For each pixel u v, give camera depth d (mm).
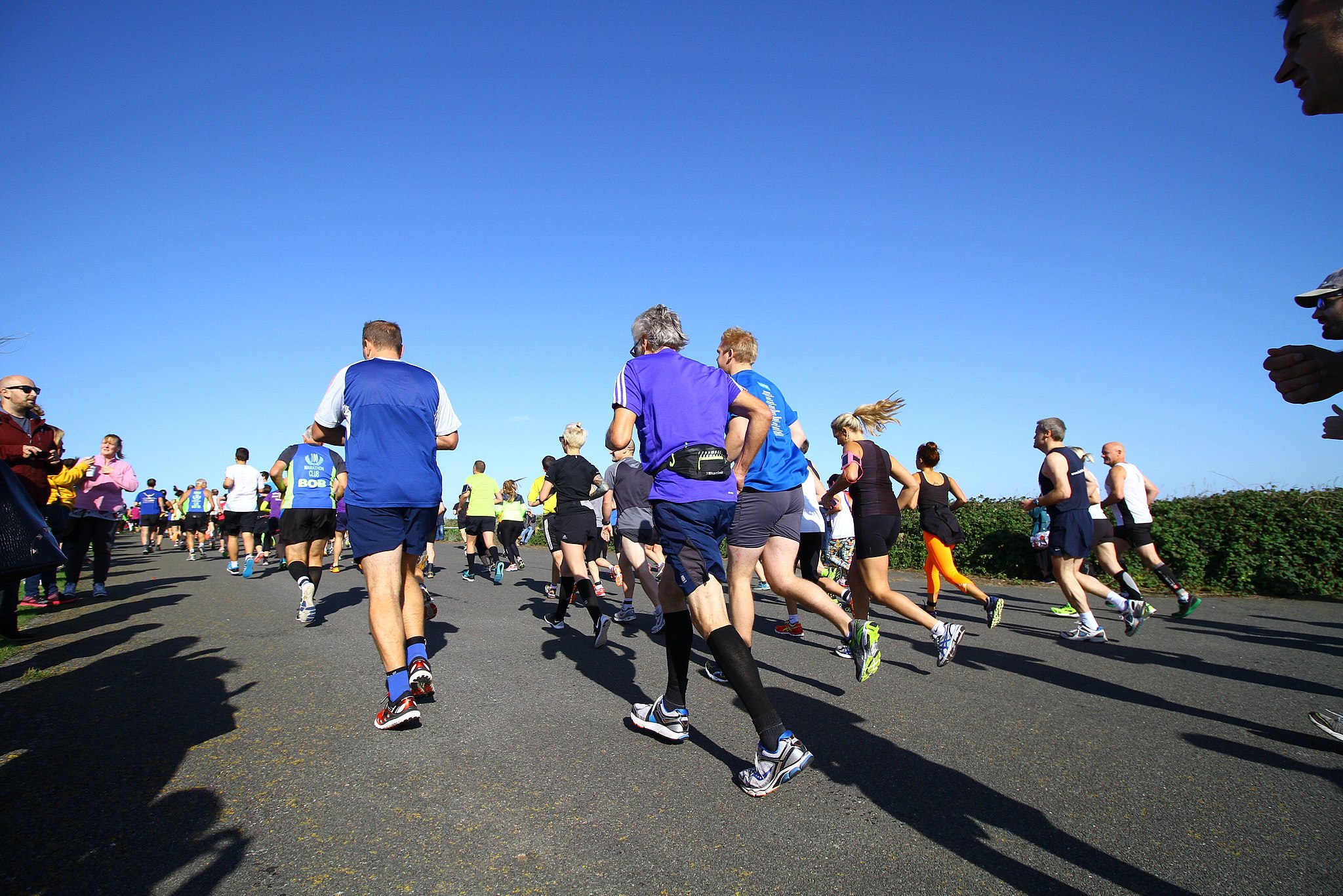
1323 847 2545
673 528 3268
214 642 6102
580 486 6969
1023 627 7488
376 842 2504
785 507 4246
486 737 3623
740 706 4289
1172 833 2646
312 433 4254
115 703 4188
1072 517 6516
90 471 9367
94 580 9812
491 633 6781
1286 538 9891
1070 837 2609
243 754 3338
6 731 3662
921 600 9727
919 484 6945
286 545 7215
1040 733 3809
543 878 2281
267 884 2219
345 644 6012
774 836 2588
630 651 6012
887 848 2506
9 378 6137
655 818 2721
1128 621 6527
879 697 4520
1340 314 1897
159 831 2566
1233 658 5789
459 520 14609
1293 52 1598
